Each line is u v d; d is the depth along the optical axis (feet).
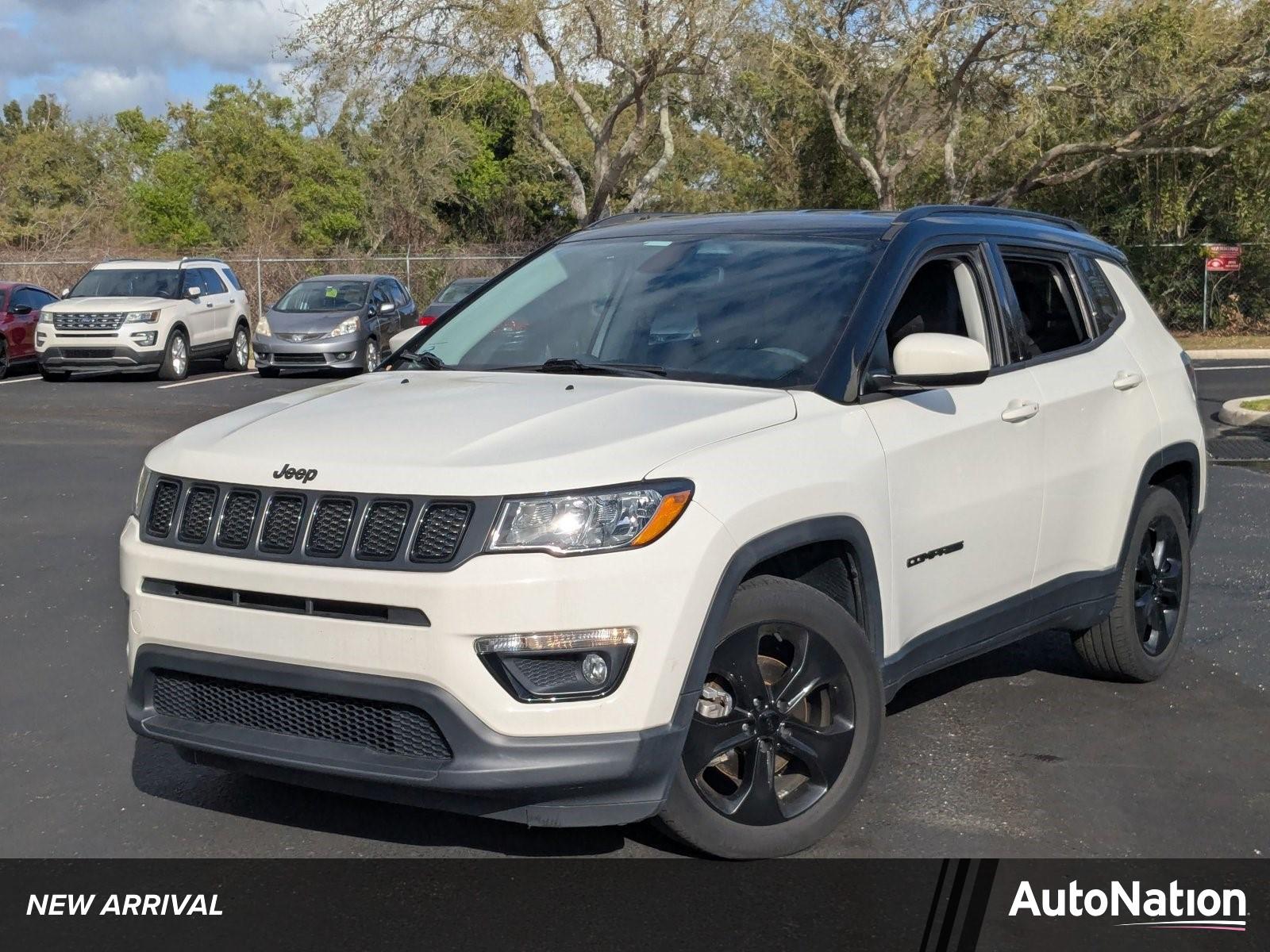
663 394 13.38
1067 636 21.29
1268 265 106.93
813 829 12.92
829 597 13.56
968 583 15.23
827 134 123.65
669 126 107.04
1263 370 76.48
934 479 14.48
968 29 96.43
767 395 13.48
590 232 17.80
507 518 11.18
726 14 91.40
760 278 15.34
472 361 15.70
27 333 75.31
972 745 16.15
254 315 105.50
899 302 14.80
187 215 157.89
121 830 13.64
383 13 91.25
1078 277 18.21
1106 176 110.32
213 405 58.03
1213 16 95.35
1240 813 14.19
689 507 11.67
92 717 17.33
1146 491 18.34
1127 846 13.30
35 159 160.04
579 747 11.20
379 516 11.44
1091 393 17.22
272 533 11.82
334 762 11.55
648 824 13.65
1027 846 13.25
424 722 11.38
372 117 102.22
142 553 12.43
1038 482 16.19
